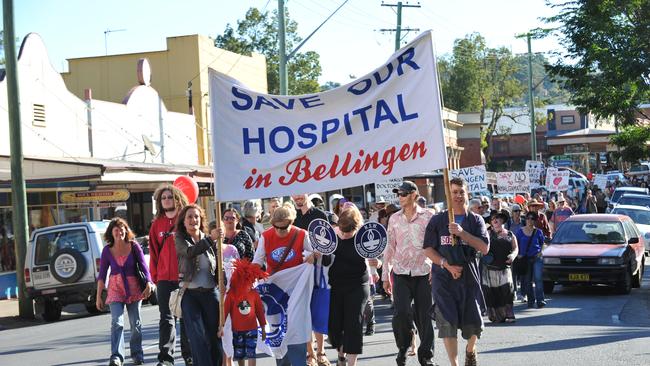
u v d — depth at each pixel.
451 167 73.69
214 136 9.28
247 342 9.59
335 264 10.15
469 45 85.94
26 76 29.48
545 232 21.31
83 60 46.12
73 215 31.22
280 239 9.84
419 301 10.55
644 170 84.25
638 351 12.09
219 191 9.27
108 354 13.99
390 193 28.77
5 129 28.34
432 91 9.30
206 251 9.93
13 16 23.05
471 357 9.70
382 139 9.35
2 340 18.08
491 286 16.02
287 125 9.37
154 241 11.59
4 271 28.84
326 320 10.05
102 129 34.12
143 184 34.50
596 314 17.25
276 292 9.75
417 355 11.13
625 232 22.75
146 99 38.19
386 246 10.18
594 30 30.80
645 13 30.64
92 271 22.22
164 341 11.48
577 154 94.69
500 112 87.50
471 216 9.66
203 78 45.59
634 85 31.56
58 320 22.83
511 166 102.75
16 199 23.16
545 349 12.49
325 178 9.37
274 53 71.75
